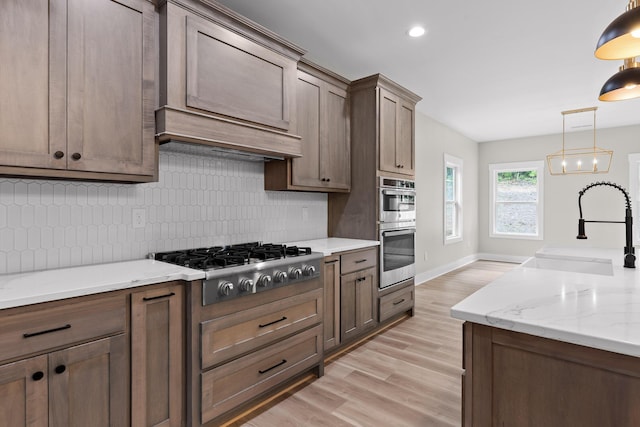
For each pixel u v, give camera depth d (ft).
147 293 5.12
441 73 11.86
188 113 6.16
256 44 7.38
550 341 3.28
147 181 6.04
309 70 9.38
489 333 3.61
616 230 19.36
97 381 4.62
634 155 18.80
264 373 6.60
